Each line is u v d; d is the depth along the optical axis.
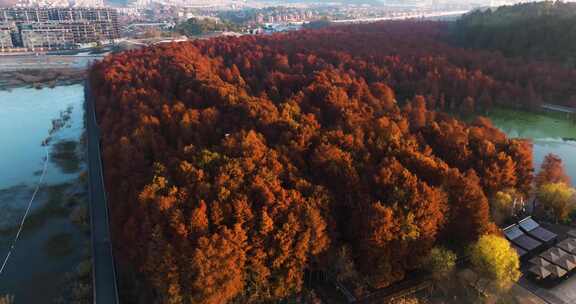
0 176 139.25
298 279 73.12
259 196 75.69
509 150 103.56
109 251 90.62
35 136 177.50
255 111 115.75
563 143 163.12
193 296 66.75
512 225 89.25
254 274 70.94
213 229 70.81
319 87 143.12
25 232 106.88
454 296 76.25
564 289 76.38
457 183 82.12
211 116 119.75
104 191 116.81
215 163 87.38
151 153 106.19
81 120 197.88
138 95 144.12
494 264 71.88
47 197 124.25
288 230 70.88
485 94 190.25
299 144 97.50
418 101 162.38
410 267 76.81
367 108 132.12
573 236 89.56
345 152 92.31
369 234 72.50
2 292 86.25
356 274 74.06
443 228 79.00
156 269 67.81
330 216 76.75
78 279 87.81
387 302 74.44
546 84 197.75
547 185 97.75
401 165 86.75
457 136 106.56
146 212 74.06
